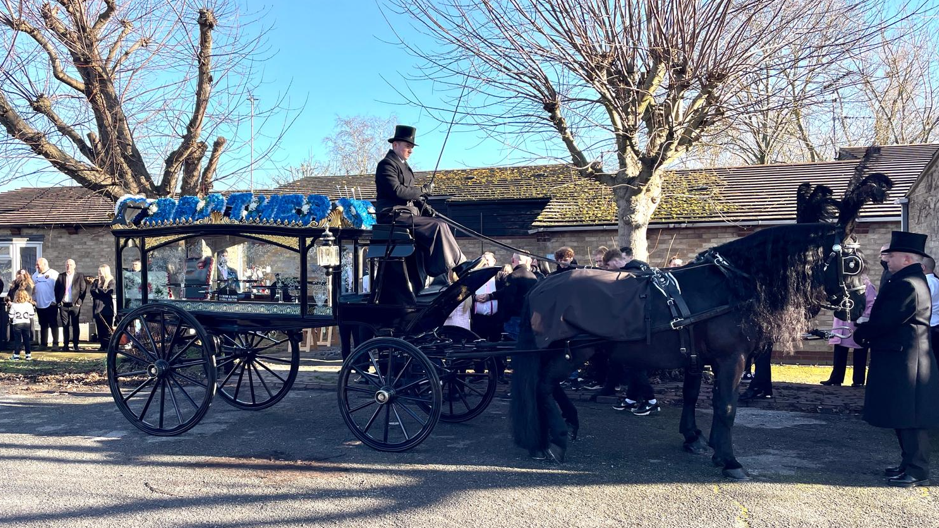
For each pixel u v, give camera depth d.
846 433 6.18
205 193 11.00
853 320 4.80
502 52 8.89
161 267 6.62
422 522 4.15
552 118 9.21
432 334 6.33
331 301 5.99
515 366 5.38
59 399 8.00
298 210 5.92
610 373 7.04
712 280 5.04
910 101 20.31
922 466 4.73
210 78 10.67
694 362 5.04
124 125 10.79
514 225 14.76
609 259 6.66
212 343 6.22
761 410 7.14
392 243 5.75
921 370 4.63
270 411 7.27
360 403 7.65
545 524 4.11
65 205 17.08
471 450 5.72
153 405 7.57
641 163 9.22
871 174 4.73
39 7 10.09
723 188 14.11
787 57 8.57
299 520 4.19
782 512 4.26
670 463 5.31
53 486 4.83
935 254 8.87
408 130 6.21
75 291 13.12
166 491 4.71
